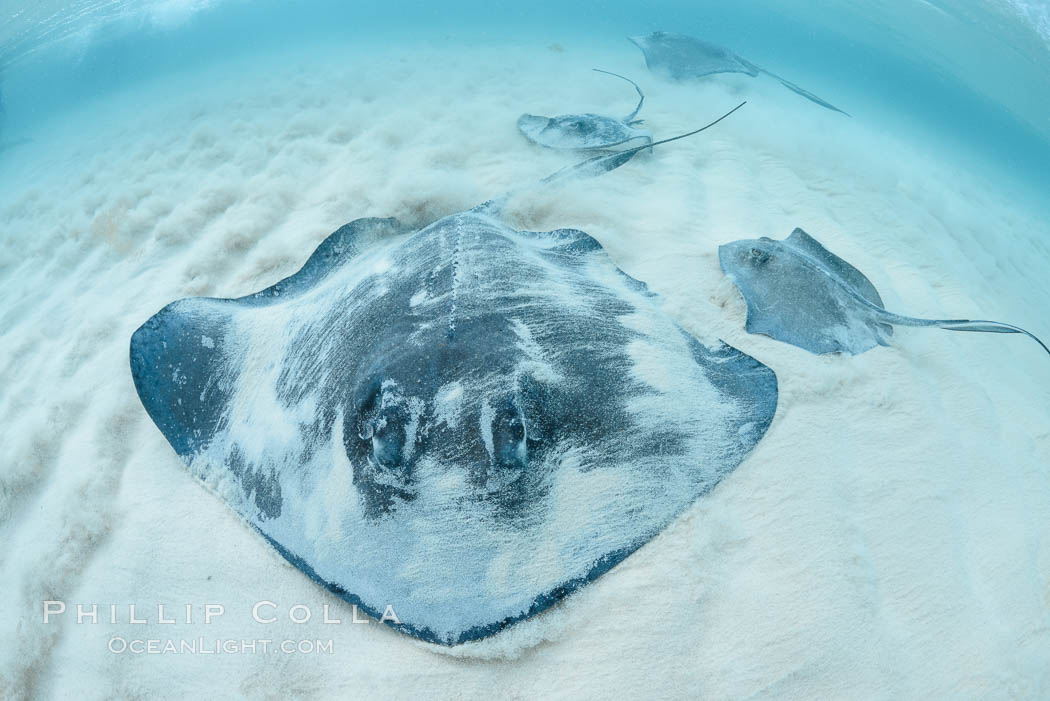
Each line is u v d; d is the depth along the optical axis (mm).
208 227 6031
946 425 3574
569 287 3750
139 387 3559
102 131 9547
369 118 8344
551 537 2607
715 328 4254
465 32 13781
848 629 2494
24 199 7449
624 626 2516
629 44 12891
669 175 6789
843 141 8922
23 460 3660
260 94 9906
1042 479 3320
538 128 7656
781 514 2928
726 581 2680
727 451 3135
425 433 2719
